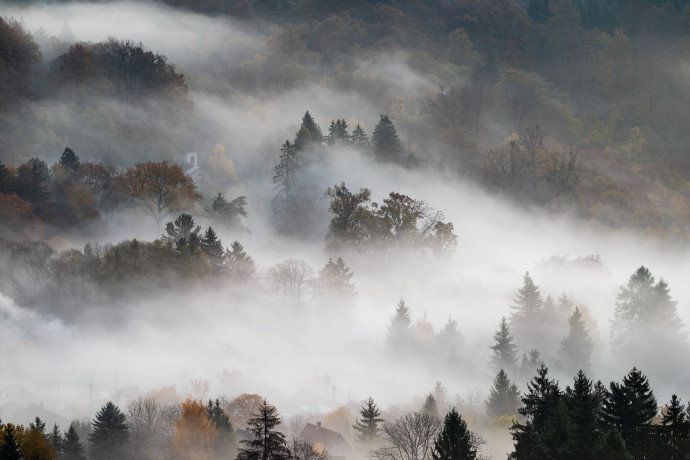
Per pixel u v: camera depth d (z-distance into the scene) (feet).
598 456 369.30
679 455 396.98
